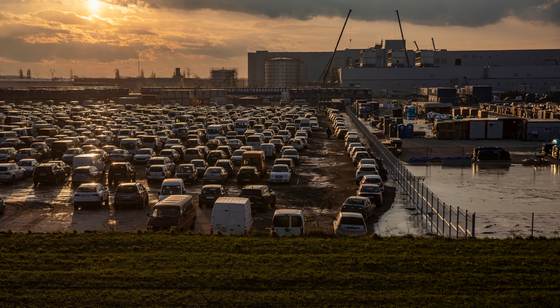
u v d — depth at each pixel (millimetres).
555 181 38844
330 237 20484
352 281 15312
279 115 108062
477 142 68062
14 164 37375
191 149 46375
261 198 26938
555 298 14250
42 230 23422
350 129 85688
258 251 18000
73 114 101438
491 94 151000
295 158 46656
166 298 14062
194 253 17641
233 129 82125
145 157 46594
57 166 37406
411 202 30172
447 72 187375
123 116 96562
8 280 14891
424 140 70938
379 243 19266
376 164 40469
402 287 15008
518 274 15930
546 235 22641
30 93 157000
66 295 14148
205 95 155250
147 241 18953
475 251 18359
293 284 15109
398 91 189000
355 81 190000
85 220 25453
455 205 29734
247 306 13711
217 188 28391
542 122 69250
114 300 13891
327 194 32938
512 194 33500
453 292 14695
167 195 27469
